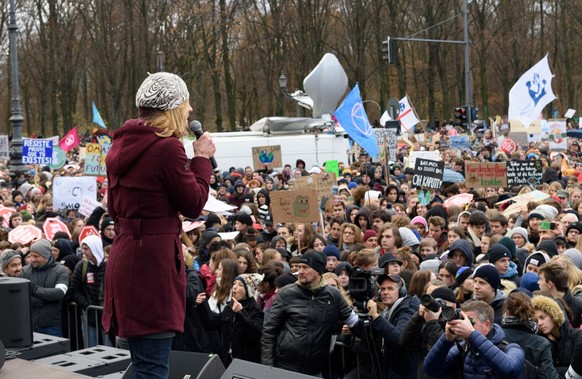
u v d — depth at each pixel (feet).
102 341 30.42
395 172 71.97
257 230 40.65
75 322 30.83
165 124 12.61
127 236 12.73
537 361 19.47
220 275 25.13
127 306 12.61
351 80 188.75
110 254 13.00
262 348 22.88
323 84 95.09
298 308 22.40
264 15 177.78
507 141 93.71
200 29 172.96
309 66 175.73
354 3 178.91
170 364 16.39
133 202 12.60
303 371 22.27
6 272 30.17
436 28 188.96
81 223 40.88
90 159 57.16
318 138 80.12
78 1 178.19
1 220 46.50
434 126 187.83
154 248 12.60
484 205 44.50
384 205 48.14
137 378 12.80
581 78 210.59
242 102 189.67
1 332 17.56
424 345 20.44
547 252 28.94
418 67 202.90
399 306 22.56
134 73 169.17
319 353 22.34
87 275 30.63
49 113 214.07
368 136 50.47
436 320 20.29
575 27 203.10
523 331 19.88
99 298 30.48
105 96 184.85
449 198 49.21
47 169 89.45
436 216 37.55
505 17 194.39
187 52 169.99
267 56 178.50
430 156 66.54
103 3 171.94
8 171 95.30
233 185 65.21
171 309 12.70
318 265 22.39
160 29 169.37
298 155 79.92
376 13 180.55
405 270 27.07
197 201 12.67
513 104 72.08
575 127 178.70
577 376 18.69
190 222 35.40
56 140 96.99
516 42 193.57
